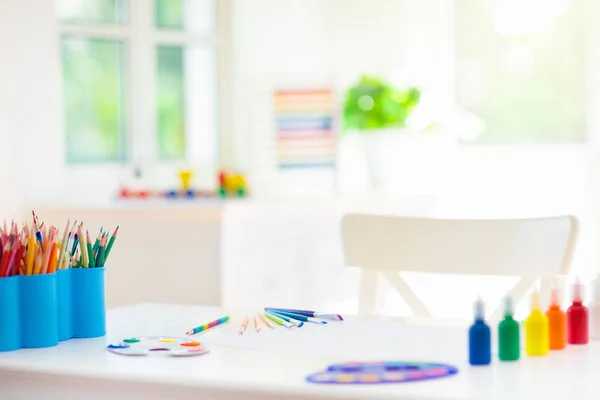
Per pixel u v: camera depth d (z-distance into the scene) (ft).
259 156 13.57
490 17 13.82
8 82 10.52
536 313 4.61
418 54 14.01
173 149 13.16
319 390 3.85
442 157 13.80
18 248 4.91
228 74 13.44
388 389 3.84
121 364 4.42
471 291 13.11
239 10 13.41
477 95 13.93
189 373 4.18
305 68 13.85
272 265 11.66
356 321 5.51
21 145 10.80
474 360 4.33
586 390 3.85
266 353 4.63
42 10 11.21
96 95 12.28
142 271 10.69
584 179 13.08
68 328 5.13
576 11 13.29
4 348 4.81
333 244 12.43
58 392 4.42
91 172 12.03
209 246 10.85
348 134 13.96
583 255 12.97
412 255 6.64
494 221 6.44
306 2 13.83
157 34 12.79
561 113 13.44
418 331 5.16
